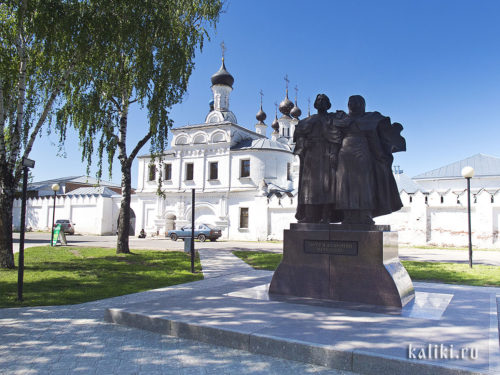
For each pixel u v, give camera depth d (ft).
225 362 14.24
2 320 20.92
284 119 171.32
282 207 106.93
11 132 46.75
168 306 20.43
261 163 118.73
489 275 38.52
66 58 42.19
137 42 48.57
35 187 168.86
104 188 152.05
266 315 18.31
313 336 14.98
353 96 23.29
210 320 17.52
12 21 42.57
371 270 20.86
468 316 17.93
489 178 116.98
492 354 12.80
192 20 58.39
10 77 42.83
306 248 23.03
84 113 50.72
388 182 23.11
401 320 17.22
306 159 24.40
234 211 117.91
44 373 13.48
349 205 22.06
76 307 24.49
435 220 88.69
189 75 56.39
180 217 126.31
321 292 22.17
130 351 15.60
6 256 41.57
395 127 23.08
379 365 12.69
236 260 54.34
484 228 82.89
